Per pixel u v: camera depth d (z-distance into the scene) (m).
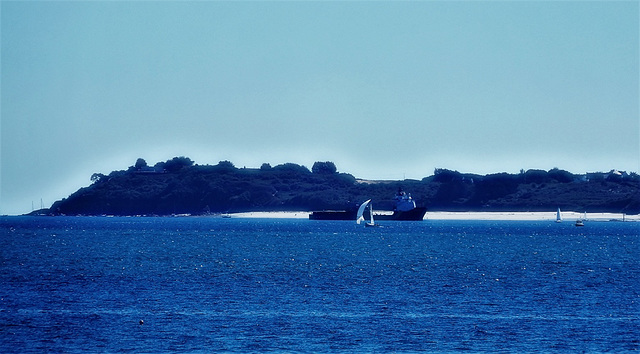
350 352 199.25
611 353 198.50
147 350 199.88
